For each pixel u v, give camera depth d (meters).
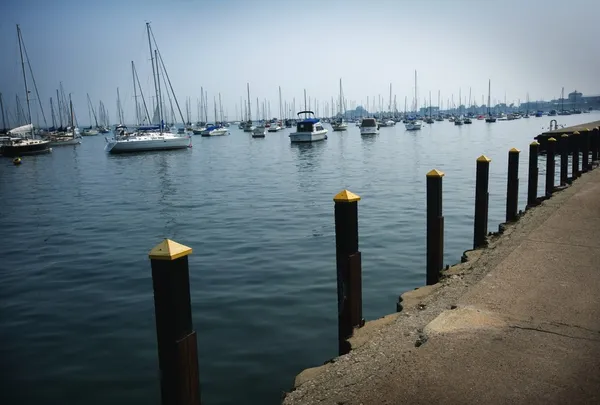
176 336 3.99
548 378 4.39
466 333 5.39
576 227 9.59
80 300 10.82
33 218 21.78
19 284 12.09
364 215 18.69
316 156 51.38
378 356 5.65
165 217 20.55
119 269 13.08
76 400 6.88
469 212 18.58
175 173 39.84
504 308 5.96
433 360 4.88
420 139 77.94
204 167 44.09
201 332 8.74
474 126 134.00
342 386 5.07
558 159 36.38
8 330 9.30
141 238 16.72
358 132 116.38
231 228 17.50
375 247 13.99
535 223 10.98
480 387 4.33
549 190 16.39
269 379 7.11
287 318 9.23
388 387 4.54
